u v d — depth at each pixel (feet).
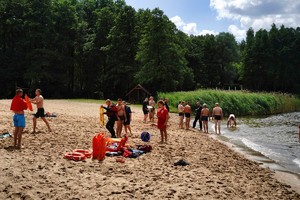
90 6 277.44
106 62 229.25
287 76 307.99
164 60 201.16
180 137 64.75
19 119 40.96
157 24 199.52
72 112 100.89
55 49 226.79
